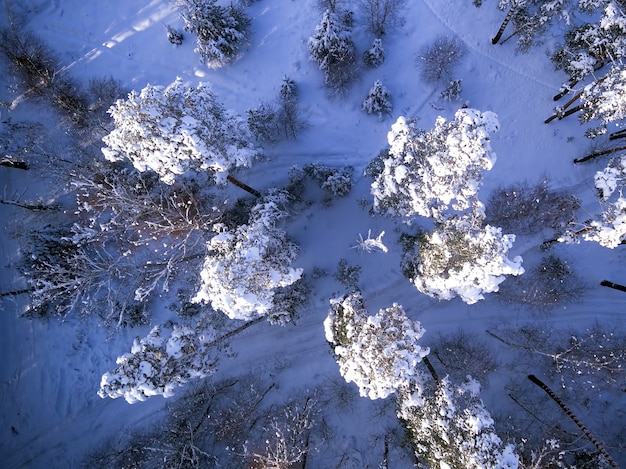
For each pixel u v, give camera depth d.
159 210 18.84
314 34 20.61
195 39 22.02
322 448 21.00
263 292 15.47
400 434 20.62
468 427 15.34
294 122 21.30
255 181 21.77
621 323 20.73
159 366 16.14
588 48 19.23
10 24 22.78
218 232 18.19
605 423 20.16
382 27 21.48
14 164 21.95
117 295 20.55
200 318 20.41
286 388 21.69
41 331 22.33
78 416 22.00
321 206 21.39
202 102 15.88
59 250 21.02
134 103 14.17
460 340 21.03
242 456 20.36
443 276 15.70
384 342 15.02
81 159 22.11
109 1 23.06
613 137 20.56
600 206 20.94
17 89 22.45
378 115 21.41
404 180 15.56
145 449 20.84
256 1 22.36
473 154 13.62
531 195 20.98
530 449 18.94
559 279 20.80
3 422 22.27
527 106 21.55
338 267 21.34
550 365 20.55
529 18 20.42
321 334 21.98
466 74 21.69
